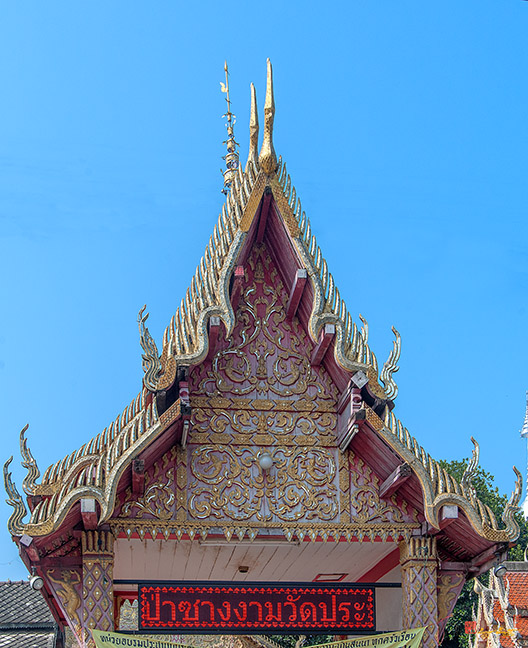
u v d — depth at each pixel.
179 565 14.75
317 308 12.51
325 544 13.16
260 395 13.06
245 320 13.43
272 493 12.56
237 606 12.95
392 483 12.20
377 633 13.09
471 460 12.09
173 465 12.46
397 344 12.52
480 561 12.56
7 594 28.56
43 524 10.98
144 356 11.73
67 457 14.05
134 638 11.63
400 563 13.00
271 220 13.38
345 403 12.67
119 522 12.00
